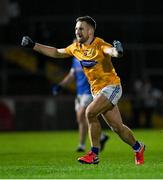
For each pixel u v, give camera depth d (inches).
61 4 2797.7
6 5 2728.8
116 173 868.0
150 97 2618.1
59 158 1261.1
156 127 2623.0
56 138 2026.3
